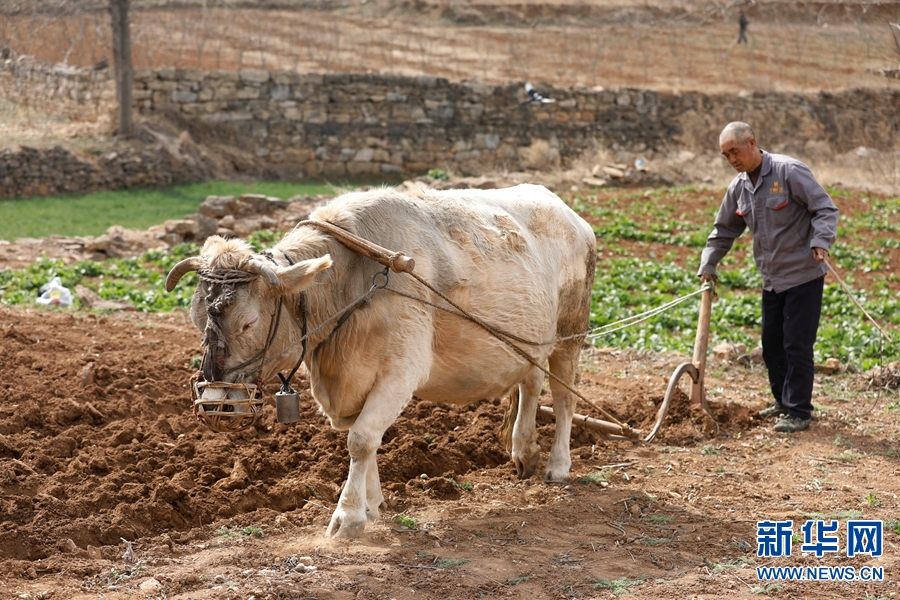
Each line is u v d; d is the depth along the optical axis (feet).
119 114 130.31
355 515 25.63
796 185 36.96
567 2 218.79
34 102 147.74
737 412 39.78
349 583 22.71
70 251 79.77
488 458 34.30
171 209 112.47
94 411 35.04
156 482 29.12
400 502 29.25
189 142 130.62
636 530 27.45
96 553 24.40
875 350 50.98
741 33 196.24
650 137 150.00
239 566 23.77
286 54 167.63
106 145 126.62
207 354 23.84
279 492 29.12
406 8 215.31
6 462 29.50
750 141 37.35
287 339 24.82
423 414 38.09
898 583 23.59
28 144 123.24
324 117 137.80
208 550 25.00
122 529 25.75
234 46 169.37
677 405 38.86
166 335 49.57
